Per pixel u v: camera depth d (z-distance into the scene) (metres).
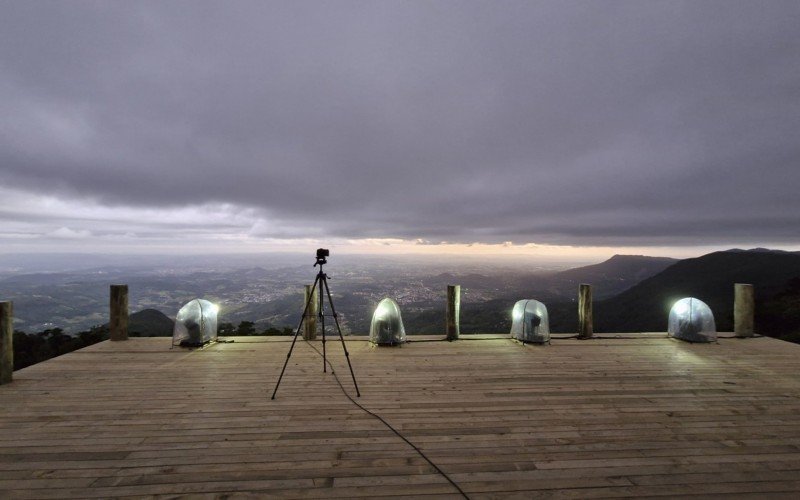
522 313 5.85
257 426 3.06
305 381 4.12
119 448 2.71
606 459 2.59
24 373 4.33
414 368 4.58
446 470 2.45
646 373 4.43
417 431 2.98
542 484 2.31
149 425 3.07
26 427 3.03
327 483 2.31
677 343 5.81
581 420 3.19
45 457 2.59
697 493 2.24
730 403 3.57
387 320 5.62
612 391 3.86
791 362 4.87
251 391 3.82
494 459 2.58
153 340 5.86
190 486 2.28
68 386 3.94
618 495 2.22
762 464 2.55
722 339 6.05
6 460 2.55
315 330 5.93
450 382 4.11
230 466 2.48
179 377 4.23
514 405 3.50
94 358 4.93
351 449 2.70
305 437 2.88
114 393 3.75
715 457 2.63
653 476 2.40
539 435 2.92
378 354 5.18
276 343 5.68
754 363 4.82
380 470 2.45
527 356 5.10
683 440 2.86
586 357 5.06
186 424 3.09
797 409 3.45
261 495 2.19
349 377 4.25
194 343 5.45
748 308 6.13
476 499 2.17
